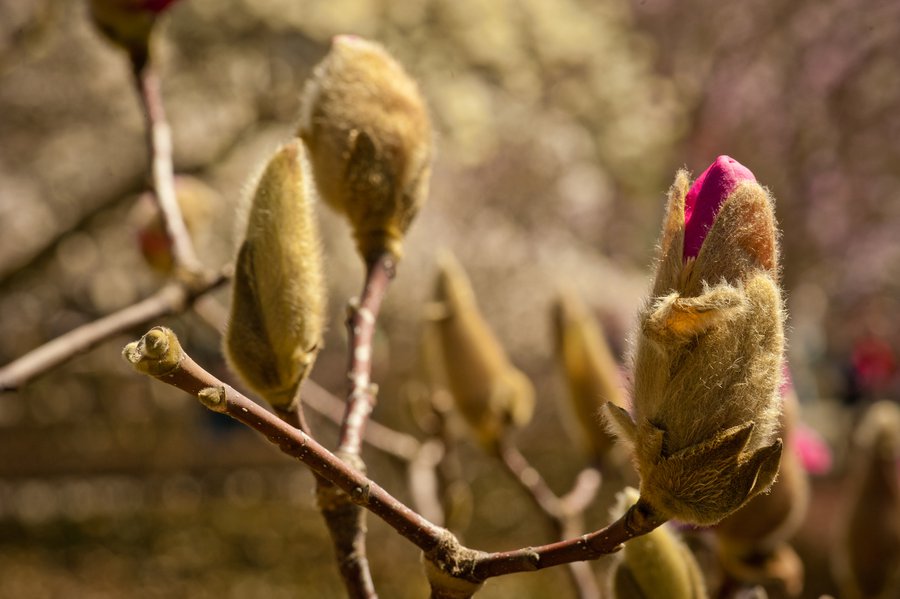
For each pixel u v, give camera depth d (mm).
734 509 923
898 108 11711
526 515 10125
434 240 11891
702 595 1208
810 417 9125
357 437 1230
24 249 10188
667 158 11883
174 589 9844
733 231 923
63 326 11078
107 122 10617
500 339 12227
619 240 13391
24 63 9781
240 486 12617
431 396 2318
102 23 1967
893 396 10227
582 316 1924
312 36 9297
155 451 12617
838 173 11961
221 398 877
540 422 10945
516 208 12414
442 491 2289
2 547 10836
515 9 10211
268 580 9984
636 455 952
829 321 13125
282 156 1123
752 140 12070
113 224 10109
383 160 1342
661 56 12211
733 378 915
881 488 1733
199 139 9750
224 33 9188
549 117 11234
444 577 999
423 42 9539
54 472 12461
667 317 907
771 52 12008
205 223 2721
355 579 1171
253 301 1107
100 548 10797
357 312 1334
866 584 1743
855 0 11656
